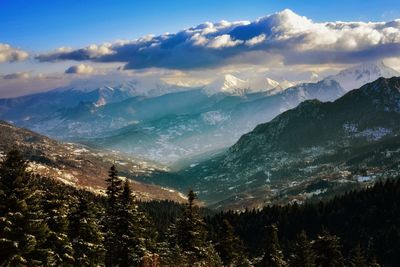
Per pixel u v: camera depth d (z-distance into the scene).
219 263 88.50
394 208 168.00
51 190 60.91
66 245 55.59
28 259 45.31
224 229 95.62
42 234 46.16
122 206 70.12
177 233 81.44
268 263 87.88
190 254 79.44
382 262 141.62
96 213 70.19
